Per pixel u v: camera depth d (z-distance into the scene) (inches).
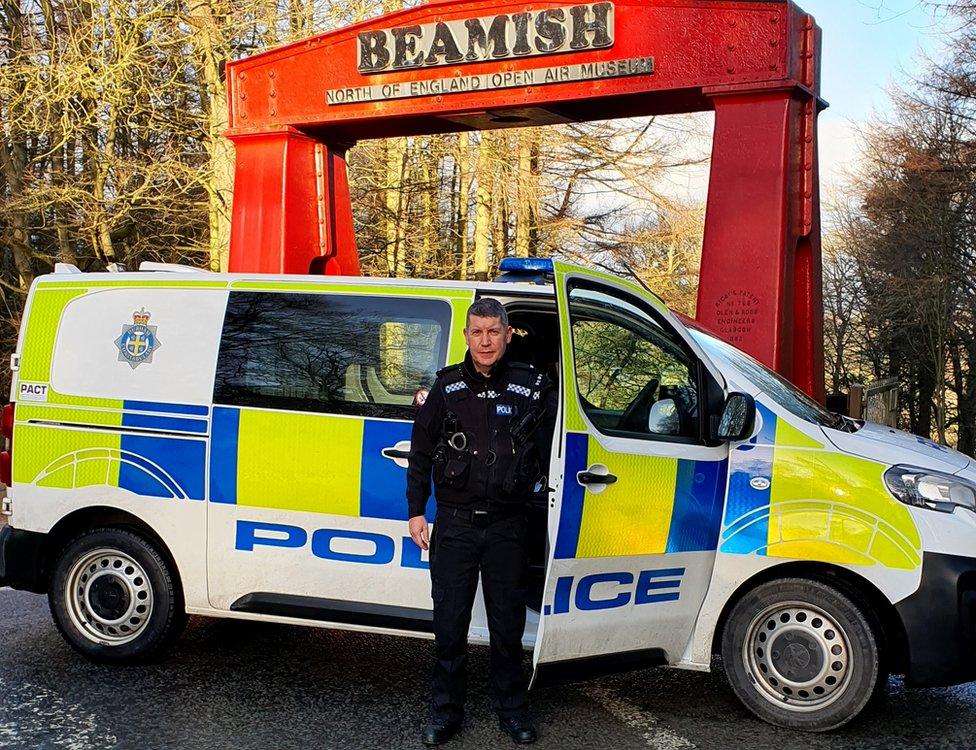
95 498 204.8
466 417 164.2
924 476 176.4
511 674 170.7
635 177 881.5
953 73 886.4
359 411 190.2
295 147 337.7
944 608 171.5
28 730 174.7
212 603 198.8
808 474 180.1
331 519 190.2
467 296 190.7
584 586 169.6
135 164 628.7
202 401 198.7
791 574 181.9
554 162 908.0
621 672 178.4
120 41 576.4
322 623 191.9
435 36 308.7
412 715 184.7
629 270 198.7
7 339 794.2
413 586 186.7
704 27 276.4
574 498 166.9
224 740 171.6
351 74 323.3
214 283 204.4
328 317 196.4
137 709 185.2
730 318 271.1
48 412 209.5
